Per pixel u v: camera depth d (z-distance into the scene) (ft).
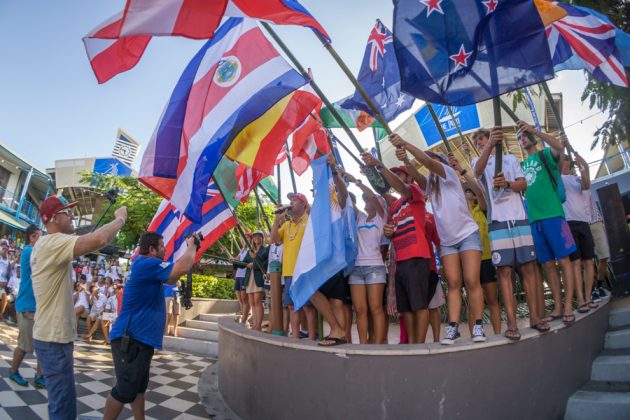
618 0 18.69
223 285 41.68
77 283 32.65
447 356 10.06
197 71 14.87
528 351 10.84
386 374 10.21
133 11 10.03
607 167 38.50
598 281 16.66
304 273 11.58
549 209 12.73
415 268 12.02
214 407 15.35
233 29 14.83
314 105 14.79
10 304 32.73
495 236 11.76
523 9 9.48
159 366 22.76
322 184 12.50
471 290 11.04
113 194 14.84
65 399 9.55
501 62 9.53
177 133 14.65
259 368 13.26
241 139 14.14
